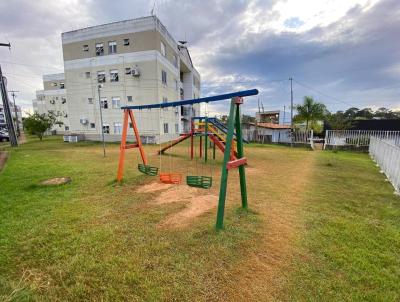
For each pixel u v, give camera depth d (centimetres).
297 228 370
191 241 328
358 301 221
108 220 408
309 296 228
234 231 358
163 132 2153
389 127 1905
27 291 237
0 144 2219
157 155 1288
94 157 1216
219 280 251
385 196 539
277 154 1338
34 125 2356
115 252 305
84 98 2180
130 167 920
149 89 1997
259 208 460
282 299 224
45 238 343
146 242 329
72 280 254
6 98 1823
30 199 525
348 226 376
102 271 267
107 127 2164
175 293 233
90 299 228
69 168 900
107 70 2073
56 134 3800
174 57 2447
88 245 322
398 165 604
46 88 3928
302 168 898
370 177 743
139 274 260
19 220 409
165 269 269
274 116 4103
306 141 1841
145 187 627
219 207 361
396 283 245
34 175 777
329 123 1903
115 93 2084
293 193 564
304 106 2231
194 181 500
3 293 236
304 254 298
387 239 333
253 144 2022
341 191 581
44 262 287
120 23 1983
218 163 1025
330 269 268
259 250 307
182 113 3106
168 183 596
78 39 2105
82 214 436
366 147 1494
